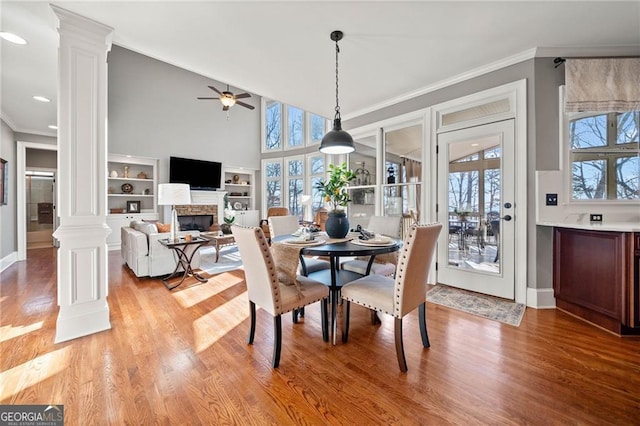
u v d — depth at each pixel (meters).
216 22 2.20
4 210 4.42
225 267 4.50
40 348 1.94
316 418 1.33
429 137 3.48
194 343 2.04
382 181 4.09
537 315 2.52
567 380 1.59
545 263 2.72
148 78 6.89
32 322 2.38
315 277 2.53
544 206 2.70
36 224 7.01
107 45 2.32
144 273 3.73
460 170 3.24
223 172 8.33
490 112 3.03
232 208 8.59
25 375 1.64
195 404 1.42
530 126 2.72
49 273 4.07
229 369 1.72
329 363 1.79
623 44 2.58
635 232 2.05
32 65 2.82
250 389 1.53
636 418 1.30
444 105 3.33
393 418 1.32
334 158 5.29
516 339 2.08
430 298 2.96
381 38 2.46
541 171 2.70
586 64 2.61
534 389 1.52
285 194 8.68
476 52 2.71
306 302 1.91
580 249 2.44
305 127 8.17
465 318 2.46
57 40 2.38
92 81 2.16
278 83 3.37
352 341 2.08
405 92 3.64
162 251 3.82
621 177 2.71
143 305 2.81
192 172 7.43
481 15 2.16
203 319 2.47
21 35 2.31
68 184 2.08
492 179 3.00
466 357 1.84
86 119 2.14
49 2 1.92
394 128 3.95
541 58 2.69
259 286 1.85
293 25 2.26
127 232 4.35
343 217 2.50
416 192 3.72
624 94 2.59
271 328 2.31
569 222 2.67
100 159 2.21
